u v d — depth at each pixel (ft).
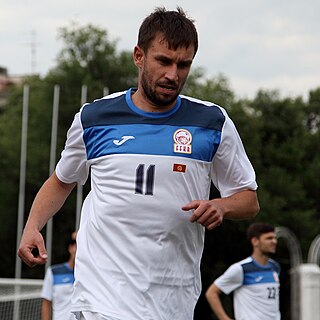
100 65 445.37
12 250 414.62
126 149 46.19
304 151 481.46
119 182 46.16
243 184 48.14
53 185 50.65
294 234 428.97
